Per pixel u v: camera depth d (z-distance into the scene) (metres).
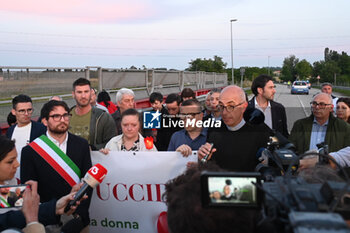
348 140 2.69
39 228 1.47
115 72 9.09
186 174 1.03
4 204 1.54
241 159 2.11
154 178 2.45
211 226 0.79
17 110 3.58
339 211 0.72
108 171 2.51
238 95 2.11
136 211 2.50
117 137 3.10
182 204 0.84
